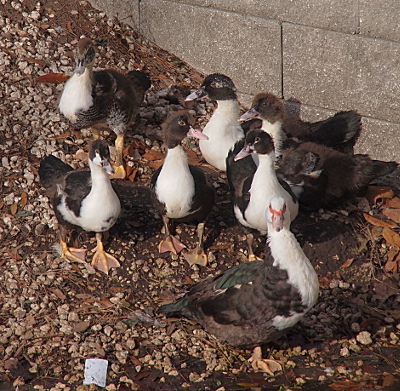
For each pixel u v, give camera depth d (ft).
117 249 28.99
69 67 37.91
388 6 31.37
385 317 26.96
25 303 26.66
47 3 41.63
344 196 30.81
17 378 23.65
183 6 38.50
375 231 30.32
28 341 25.12
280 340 25.63
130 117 32.94
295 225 30.35
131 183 32.45
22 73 37.04
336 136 32.68
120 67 38.99
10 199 30.76
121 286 27.73
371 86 33.40
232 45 37.55
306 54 34.88
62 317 26.07
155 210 30.71
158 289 27.73
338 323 26.61
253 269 23.49
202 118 37.22
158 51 40.81
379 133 34.01
